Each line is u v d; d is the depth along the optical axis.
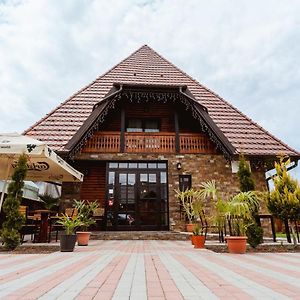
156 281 3.02
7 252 5.97
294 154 12.01
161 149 12.62
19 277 3.21
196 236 6.97
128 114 13.92
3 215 8.38
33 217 8.63
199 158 12.52
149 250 6.50
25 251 6.12
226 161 12.51
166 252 6.07
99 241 9.57
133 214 11.85
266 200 7.19
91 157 12.26
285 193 6.88
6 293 2.46
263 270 3.78
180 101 13.25
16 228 6.40
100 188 12.84
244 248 5.98
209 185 7.93
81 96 14.54
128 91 12.27
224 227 7.92
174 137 12.83
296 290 2.63
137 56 18.23
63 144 11.82
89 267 3.95
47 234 8.37
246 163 7.26
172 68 17.20
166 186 12.26
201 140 12.80
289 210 6.81
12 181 6.56
